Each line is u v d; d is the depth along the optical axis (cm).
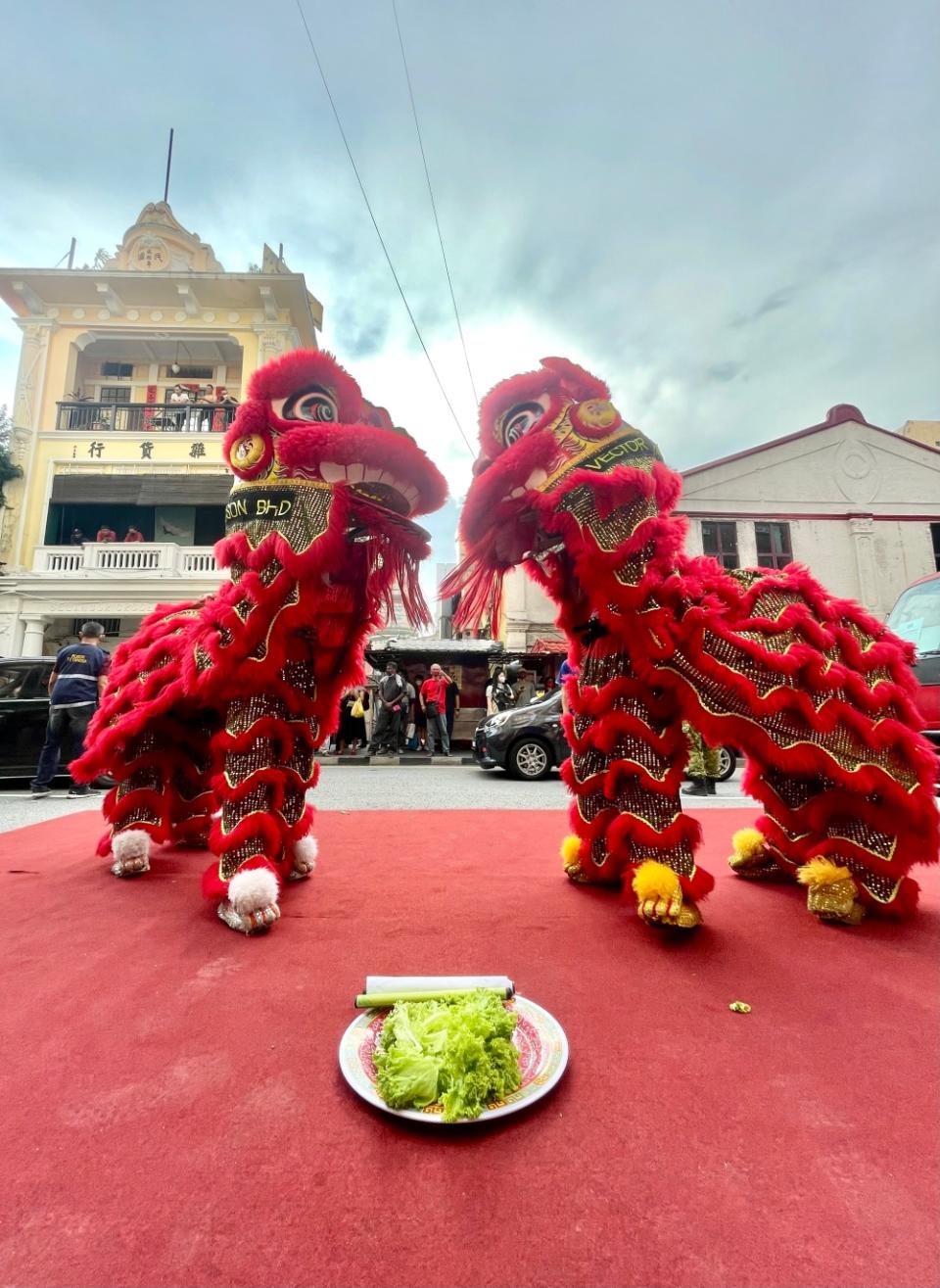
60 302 1498
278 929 193
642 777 195
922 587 673
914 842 197
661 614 195
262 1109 107
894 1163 96
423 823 391
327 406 212
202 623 215
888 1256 79
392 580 239
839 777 192
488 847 317
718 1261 78
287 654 215
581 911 211
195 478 1438
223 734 210
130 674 258
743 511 1298
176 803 288
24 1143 99
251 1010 142
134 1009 142
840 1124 105
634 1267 77
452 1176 92
